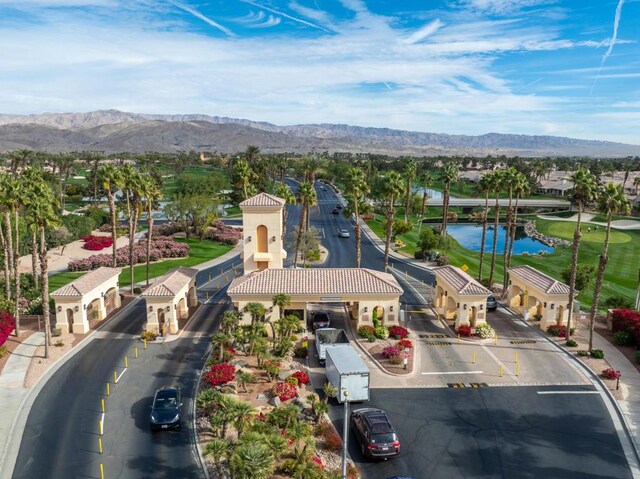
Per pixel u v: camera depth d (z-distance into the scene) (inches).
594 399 1177.4
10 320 1581.0
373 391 1211.9
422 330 1638.8
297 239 2511.1
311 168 2613.2
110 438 1002.7
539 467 916.0
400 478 803.4
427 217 4660.4
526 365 1366.9
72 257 2797.7
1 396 1179.9
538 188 6200.8
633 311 1603.1
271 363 1300.4
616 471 906.7
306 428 927.7
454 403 1154.7
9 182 1688.0
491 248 3388.3
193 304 1895.9
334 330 1413.6
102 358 1411.2
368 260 2758.4
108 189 2055.9
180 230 3572.8
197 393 1196.5
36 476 882.1
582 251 3058.6
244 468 742.5
